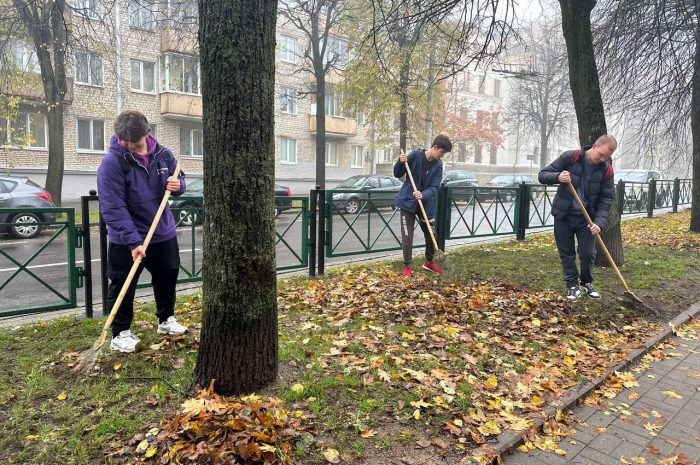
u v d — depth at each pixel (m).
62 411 2.83
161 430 2.60
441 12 7.88
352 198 7.26
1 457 2.43
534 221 11.88
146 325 4.37
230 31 2.66
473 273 6.78
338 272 6.91
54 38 13.27
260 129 2.81
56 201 14.50
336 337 4.16
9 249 9.01
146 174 3.61
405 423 2.86
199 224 5.94
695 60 10.55
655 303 5.42
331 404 3.01
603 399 3.46
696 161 11.03
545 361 3.89
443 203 7.99
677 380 3.78
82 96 20.48
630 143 17.72
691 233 11.02
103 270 4.58
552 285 6.09
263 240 2.93
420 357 3.77
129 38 21.31
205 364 3.01
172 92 22.34
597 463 2.70
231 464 2.27
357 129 31.20
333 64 20.48
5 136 16.44
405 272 6.52
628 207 16.42
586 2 6.77
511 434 2.83
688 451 2.84
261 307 2.99
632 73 10.93
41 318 4.84
